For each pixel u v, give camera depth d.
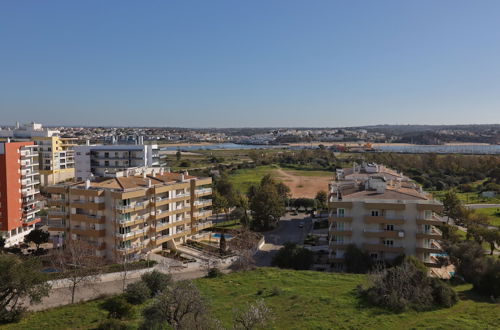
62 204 90.44
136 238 87.88
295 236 119.06
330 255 86.81
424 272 60.22
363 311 52.75
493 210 144.00
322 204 156.75
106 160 171.12
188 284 47.06
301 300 58.59
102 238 86.62
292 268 86.19
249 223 126.38
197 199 104.88
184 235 101.38
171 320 43.12
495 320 48.50
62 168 192.38
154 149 182.25
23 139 186.00
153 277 66.00
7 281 54.69
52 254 84.44
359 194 88.06
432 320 48.75
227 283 70.94
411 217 83.06
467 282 69.56
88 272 72.88
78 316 56.34
